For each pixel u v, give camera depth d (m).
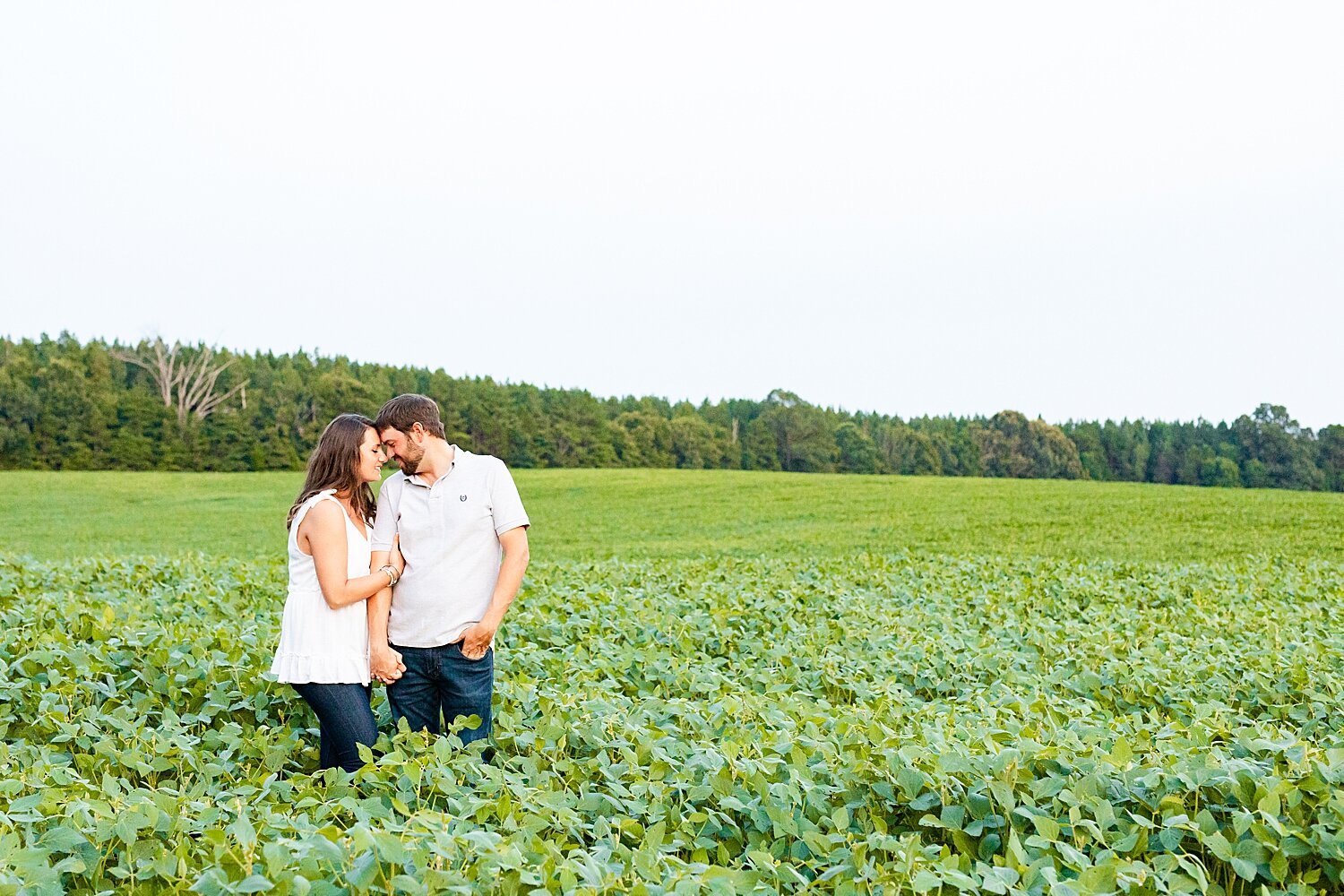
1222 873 3.61
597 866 3.16
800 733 5.10
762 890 3.21
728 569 16.12
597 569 15.22
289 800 4.09
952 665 7.84
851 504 40.72
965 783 4.09
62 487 46.72
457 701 5.08
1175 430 76.75
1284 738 5.07
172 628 7.27
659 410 88.19
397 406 5.00
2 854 3.06
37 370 66.75
